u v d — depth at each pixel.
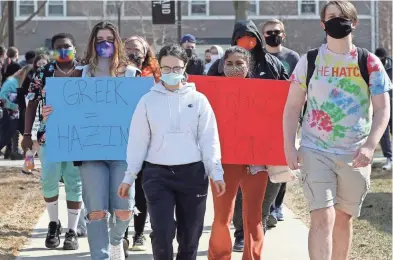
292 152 5.25
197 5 44.91
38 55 10.61
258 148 6.02
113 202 5.84
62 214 9.09
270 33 7.69
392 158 12.78
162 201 5.07
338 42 5.09
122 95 6.04
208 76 6.14
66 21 43.66
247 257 5.99
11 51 16.25
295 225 8.37
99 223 5.70
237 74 6.15
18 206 9.62
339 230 5.46
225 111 6.08
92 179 5.75
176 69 5.16
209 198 10.10
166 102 5.18
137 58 6.92
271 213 8.21
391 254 6.94
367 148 4.99
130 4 42.50
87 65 6.22
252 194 6.00
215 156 5.19
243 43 6.46
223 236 5.97
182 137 5.14
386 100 5.09
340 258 5.50
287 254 7.04
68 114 6.00
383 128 5.05
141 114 5.18
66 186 7.18
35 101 6.79
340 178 5.22
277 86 6.10
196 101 5.21
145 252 7.11
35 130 7.08
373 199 9.88
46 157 6.43
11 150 15.50
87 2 42.97
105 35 6.09
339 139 5.15
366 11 42.53
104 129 5.99
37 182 11.90
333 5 5.06
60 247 7.32
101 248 5.68
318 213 5.12
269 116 6.08
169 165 5.11
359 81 5.11
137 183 6.88
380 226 8.18
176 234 5.80
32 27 43.53
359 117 5.14
